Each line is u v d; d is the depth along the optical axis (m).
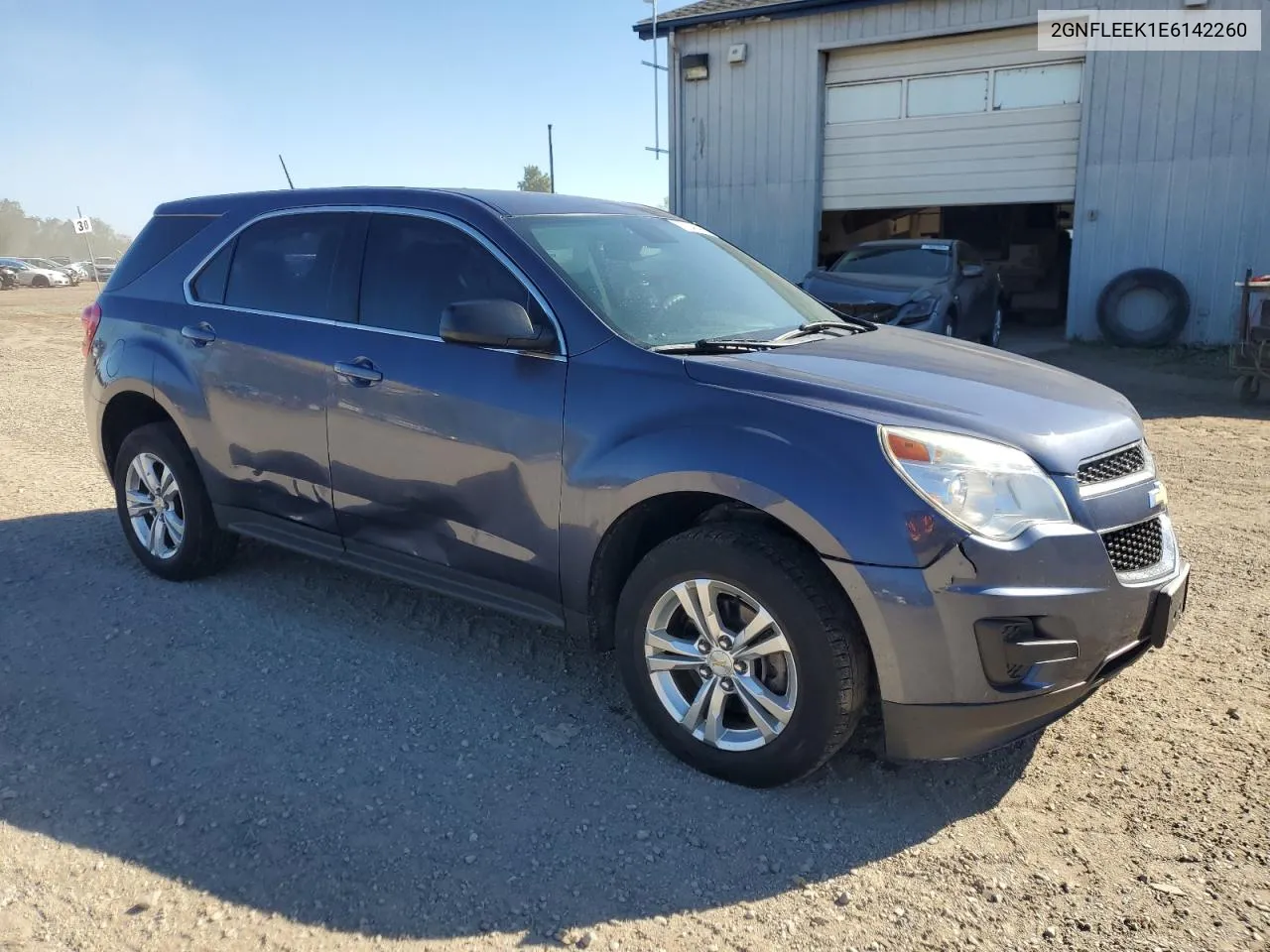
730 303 3.95
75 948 2.42
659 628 3.22
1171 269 14.10
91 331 5.04
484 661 4.05
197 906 2.57
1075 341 14.89
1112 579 2.85
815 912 2.55
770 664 3.05
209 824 2.92
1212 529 5.70
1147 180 14.02
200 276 4.63
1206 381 11.59
